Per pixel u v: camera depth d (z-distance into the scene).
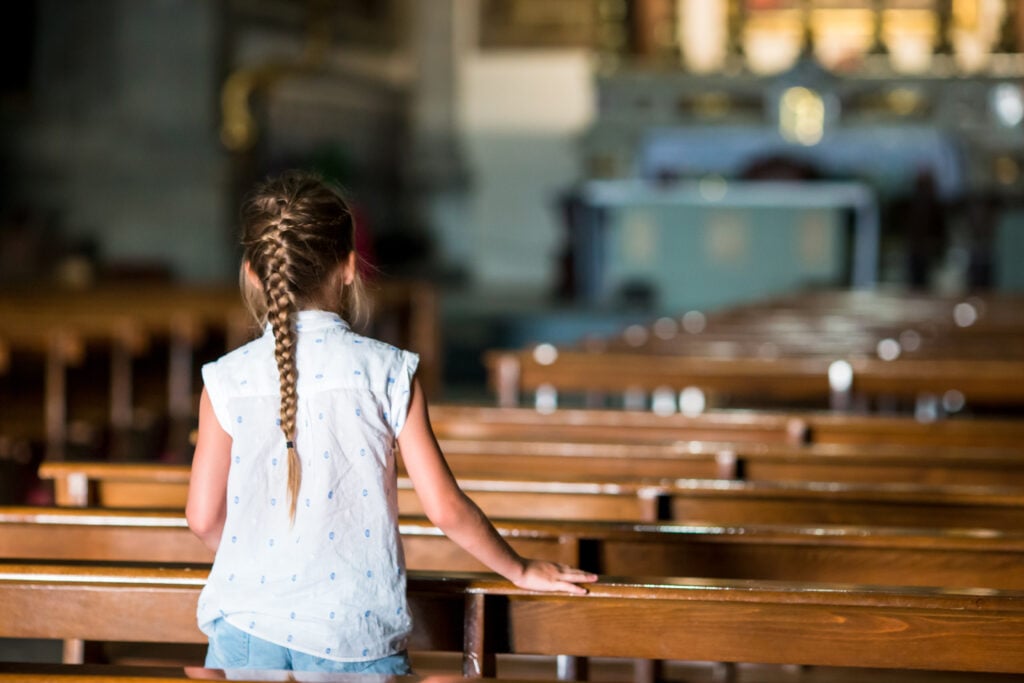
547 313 14.72
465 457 4.68
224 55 17.55
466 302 16.28
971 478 4.56
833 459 4.56
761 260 16.17
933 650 2.57
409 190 21.50
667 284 16.33
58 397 7.71
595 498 3.85
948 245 18.92
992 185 18.95
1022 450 5.21
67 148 17.28
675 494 3.83
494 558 2.47
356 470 2.37
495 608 2.66
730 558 3.23
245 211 2.51
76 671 2.17
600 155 19.91
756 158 19.48
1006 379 7.22
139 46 17.17
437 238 21.55
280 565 2.35
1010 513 3.76
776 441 5.39
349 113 20.38
